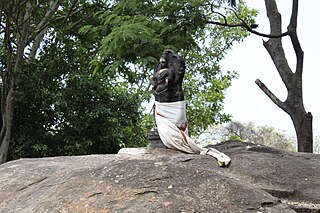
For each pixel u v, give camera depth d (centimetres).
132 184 502
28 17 1300
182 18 1046
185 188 492
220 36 2131
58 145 1436
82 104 1454
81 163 737
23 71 1389
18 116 1416
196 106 2133
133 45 966
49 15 1480
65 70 1481
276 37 1083
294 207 569
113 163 559
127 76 1106
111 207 475
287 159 688
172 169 527
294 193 604
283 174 638
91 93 1448
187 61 2081
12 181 678
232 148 770
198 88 2183
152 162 549
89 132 1466
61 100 1408
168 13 1042
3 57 1402
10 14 1225
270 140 3127
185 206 464
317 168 665
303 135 1035
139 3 1046
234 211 466
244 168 652
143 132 1619
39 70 1434
